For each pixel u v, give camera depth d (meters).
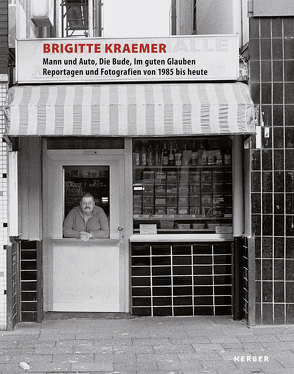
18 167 8.39
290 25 8.11
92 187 9.09
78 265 8.99
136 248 8.86
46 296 8.98
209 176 9.05
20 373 6.32
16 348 7.28
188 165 9.07
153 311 8.87
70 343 7.50
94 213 9.05
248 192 8.27
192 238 8.86
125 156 8.98
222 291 8.86
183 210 9.05
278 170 8.12
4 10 7.96
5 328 8.09
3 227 8.01
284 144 8.12
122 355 6.98
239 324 8.39
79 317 8.92
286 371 6.35
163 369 6.45
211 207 9.02
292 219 8.13
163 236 8.92
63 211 9.08
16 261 8.45
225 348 7.25
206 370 6.41
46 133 7.52
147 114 7.54
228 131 7.54
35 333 7.99
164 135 7.56
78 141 8.96
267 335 7.79
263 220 8.13
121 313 8.98
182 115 7.54
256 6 8.08
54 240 8.98
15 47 8.04
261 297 8.16
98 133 7.55
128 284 8.98
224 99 7.63
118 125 7.54
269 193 8.13
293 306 8.16
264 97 8.10
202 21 11.37
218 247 8.86
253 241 8.14
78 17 12.42
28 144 8.62
